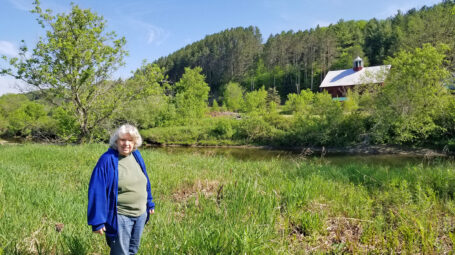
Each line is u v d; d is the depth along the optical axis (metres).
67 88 14.78
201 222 4.00
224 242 3.21
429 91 19.89
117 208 2.51
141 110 30.66
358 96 24.62
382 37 79.00
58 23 14.07
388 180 6.59
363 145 22.34
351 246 3.60
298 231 4.10
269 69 89.81
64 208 4.36
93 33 14.74
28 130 22.31
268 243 3.35
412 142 21.12
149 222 4.06
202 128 30.94
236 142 28.00
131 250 2.71
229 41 106.19
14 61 13.57
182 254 3.06
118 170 2.53
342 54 80.56
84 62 14.55
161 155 12.38
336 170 8.84
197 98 47.53
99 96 16.17
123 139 2.54
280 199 5.07
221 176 7.52
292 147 25.25
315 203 5.02
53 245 3.24
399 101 20.95
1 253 2.88
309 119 25.83
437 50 20.91
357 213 4.61
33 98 15.40
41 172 7.71
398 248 3.52
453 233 3.83
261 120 27.98
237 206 4.53
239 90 60.78
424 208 4.57
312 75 76.75
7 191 5.23
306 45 83.62
